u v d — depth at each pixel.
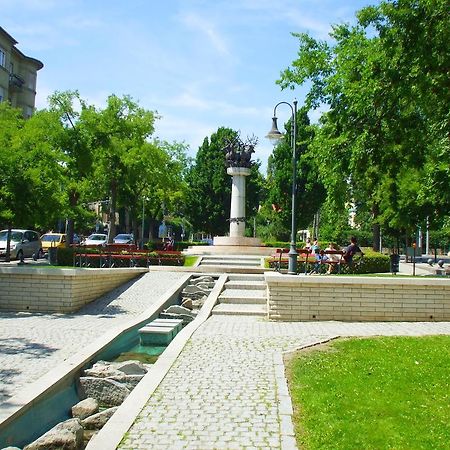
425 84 9.17
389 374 7.23
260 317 13.23
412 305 12.52
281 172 46.25
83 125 31.03
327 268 24.02
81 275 14.13
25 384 6.94
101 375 7.77
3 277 13.69
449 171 10.91
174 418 5.68
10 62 45.94
